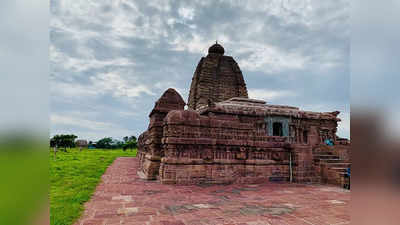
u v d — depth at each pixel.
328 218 6.87
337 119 21.50
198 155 13.64
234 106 18.41
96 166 21.33
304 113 20.39
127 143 72.75
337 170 13.84
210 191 11.02
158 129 15.87
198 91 26.41
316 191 11.40
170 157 13.15
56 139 52.00
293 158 15.02
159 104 16.48
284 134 19.36
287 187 12.66
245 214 7.18
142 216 6.82
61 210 6.91
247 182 14.05
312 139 20.48
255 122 18.58
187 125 13.80
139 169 20.56
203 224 6.19
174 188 11.63
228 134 14.62
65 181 12.53
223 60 28.52
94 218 6.59
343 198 9.69
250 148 14.63
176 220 6.49
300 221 6.57
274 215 7.11
